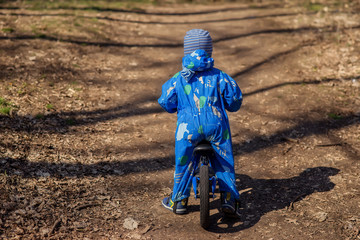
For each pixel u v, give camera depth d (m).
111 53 8.70
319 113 6.43
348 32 9.80
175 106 3.88
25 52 7.72
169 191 4.49
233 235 3.70
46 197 4.02
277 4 14.45
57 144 5.12
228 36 10.64
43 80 6.79
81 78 7.23
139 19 12.00
